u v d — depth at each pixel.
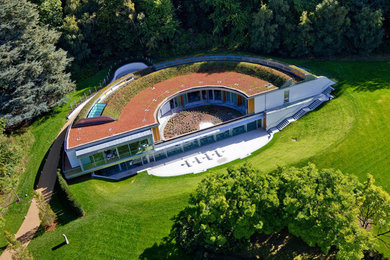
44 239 42.88
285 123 59.81
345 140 51.28
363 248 33.28
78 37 78.25
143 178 51.81
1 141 49.88
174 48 84.12
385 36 76.81
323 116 58.00
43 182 51.28
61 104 65.75
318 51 74.12
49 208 43.78
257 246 39.34
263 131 60.44
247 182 37.62
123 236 42.22
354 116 55.88
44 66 63.25
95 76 80.12
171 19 79.88
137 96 65.69
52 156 56.16
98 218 44.56
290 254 38.34
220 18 79.69
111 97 63.72
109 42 84.62
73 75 79.62
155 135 55.72
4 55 56.88
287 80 58.75
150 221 43.34
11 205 48.22
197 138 56.25
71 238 42.66
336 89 63.47
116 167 54.06
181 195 46.00
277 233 40.41
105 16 79.50
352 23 72.44
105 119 56.94
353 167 47.47
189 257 39.94
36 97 62.62
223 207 36.66
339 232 34.06
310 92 62.09
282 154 51.69
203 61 74.31
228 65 70.62
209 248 39.72
